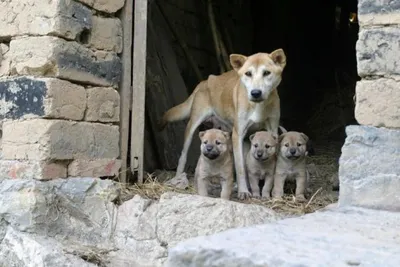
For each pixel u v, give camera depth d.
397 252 3.39
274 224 3.90
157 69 6.05
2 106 4.87
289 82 8.31
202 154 5.04
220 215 4.70
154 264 4.71
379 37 4.30
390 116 4.29
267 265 3.06
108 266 4.68
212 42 7.02
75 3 4.85
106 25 5.02
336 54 9.18
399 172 4.25
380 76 4.30
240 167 5.21
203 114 5.57
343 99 8.18
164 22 6.42
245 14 7.79
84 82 4.91
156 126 5.88
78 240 4.78
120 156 5.12
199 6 6.88
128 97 5.14
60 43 4.79
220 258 3.17
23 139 4.80
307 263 3.04
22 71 4.82
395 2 4.28
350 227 3.92
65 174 4.85
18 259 4.66
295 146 5.07
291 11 8.28
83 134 4.89
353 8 9.24
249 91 5.11
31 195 4.70
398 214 4.14
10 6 4.87
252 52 7.98
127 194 4.98
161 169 5.86
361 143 4.30
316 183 5.64
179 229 4.73
